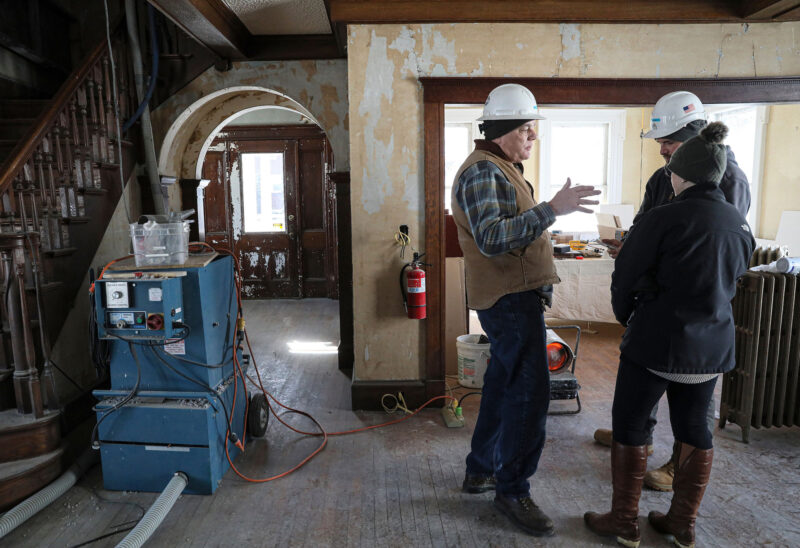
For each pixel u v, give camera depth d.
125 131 3.87
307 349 4.91
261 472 2.61
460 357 3.68
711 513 2.18
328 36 4.05
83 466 2.58
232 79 4.14
